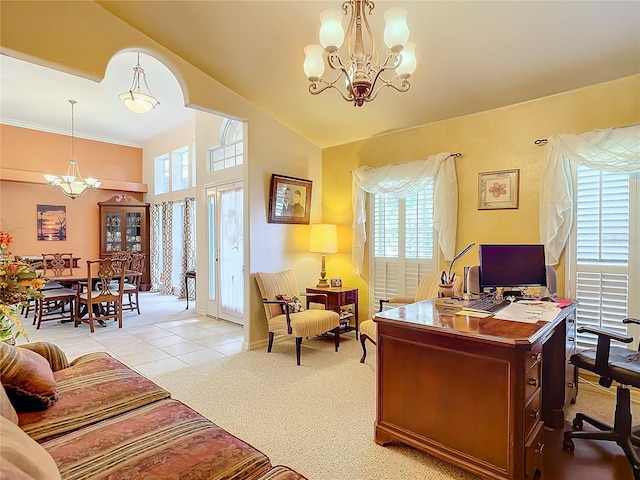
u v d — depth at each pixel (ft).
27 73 16.37
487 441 6.08
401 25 6.25
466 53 9.59
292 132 15.10
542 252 9.38
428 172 12.76
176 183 26.55
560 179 10.22
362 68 7.12
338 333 13.46
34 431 5.01
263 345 13.94
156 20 9.70
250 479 4.35
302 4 8.89
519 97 10.91
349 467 6.73
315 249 14.89
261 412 8.77
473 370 6.23
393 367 7.25
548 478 6.52
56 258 20.75
